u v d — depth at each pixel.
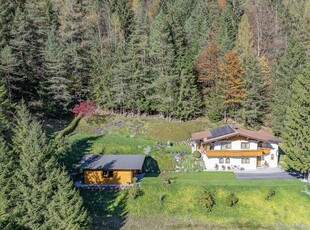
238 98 62.75
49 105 60.72
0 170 30.48
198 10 88.06
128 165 44.03
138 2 91.56
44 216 29.97
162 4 90.12
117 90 63.28
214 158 50.59
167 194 41.88
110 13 73.94
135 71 63.44
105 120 63.19
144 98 65.00
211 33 77.50
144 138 58.34
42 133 32.59
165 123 61.66
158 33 62.38
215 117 63.84
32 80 60.69
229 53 62.66
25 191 29.80
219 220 38.78
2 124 37.56
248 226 37.91
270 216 38.94
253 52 70.75
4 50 51.53
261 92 63.91
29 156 30.61
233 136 50.38
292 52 60.38
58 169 31.20
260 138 50.22
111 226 37.38
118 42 68.38
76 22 67.19
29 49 60.03
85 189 42.59
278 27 79.00
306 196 41.19
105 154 50.44
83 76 66.94
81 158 49.34
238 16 84.38
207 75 65.69
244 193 41.59
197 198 40.88
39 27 64.00
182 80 62.97
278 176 46.94
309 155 41.88
